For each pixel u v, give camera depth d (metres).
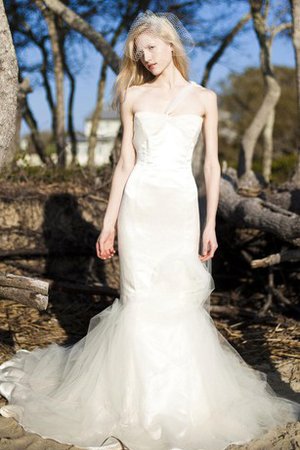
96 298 5.95
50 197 6.38
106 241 3.51
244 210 5.59
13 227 6.27
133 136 3.52
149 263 3.43
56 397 3.55
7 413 3.43
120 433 3.18
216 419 3.32
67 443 3.12
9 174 6.76
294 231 5.07
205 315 3.55
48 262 6.41
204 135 3.54
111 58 6.94
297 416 3.43
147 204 3.42
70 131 12.28
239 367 3.78
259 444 3.14
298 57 6.35
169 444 3.06
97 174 7.07
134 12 10.68
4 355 4.46
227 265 6.47
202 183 6.54
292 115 27.78
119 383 3.29
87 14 11.08
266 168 10.08
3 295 3.85
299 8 6.29
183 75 3.58
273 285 5.81
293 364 4.30
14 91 3.90
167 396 3.23
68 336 4.97
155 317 3.35
